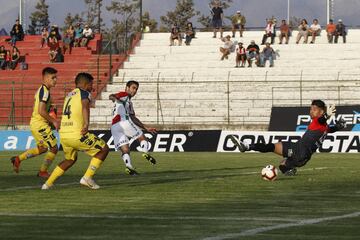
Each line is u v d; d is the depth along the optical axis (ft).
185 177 81.66
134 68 215.10
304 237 37.99
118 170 95.35
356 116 156.76
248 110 193.47
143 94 203.10
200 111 196.24
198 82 201.46
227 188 66.64
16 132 167.73
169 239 37.40
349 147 147.74
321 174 84.23
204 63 212.64
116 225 42.52
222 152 150.71
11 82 194.39
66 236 38.47
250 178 79.05
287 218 45.52
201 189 65.72
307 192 62.75
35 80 213.87
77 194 61.16
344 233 39.32
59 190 64.75
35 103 80.12
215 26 223.30
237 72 205.77
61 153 145.89
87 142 64.23
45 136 79.71
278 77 202.18
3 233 39.52
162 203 54.13
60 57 220.84
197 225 42.45
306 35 213.66
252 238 37.60
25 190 65.10
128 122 85.56
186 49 218.79
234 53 215.51
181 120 196.03
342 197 58.44
